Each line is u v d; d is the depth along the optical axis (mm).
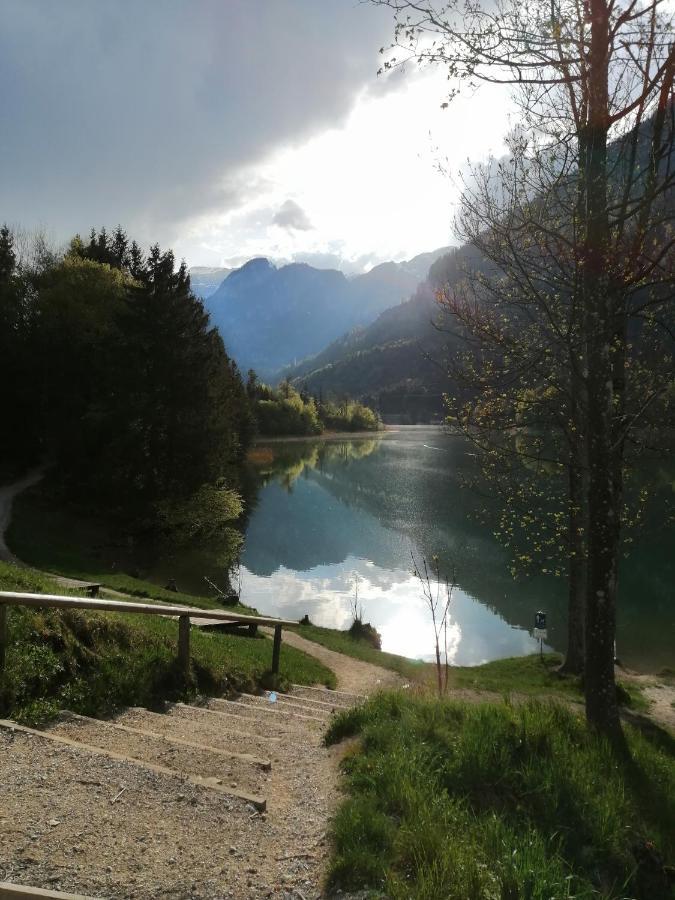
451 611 24531
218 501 36469
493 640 21266
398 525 41188
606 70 5957
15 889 2896
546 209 6738
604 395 6957
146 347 33844
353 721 6180
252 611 22016
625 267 6352
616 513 7160
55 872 3162
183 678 7922
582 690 14172
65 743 4777
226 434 37594
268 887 3260
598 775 5395
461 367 10586
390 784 4402
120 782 4227
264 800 4156
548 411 11773
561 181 6469
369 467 76562
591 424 7043
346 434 154000
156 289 34281
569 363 8188
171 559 30875
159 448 34375
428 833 3660
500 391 10266
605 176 6234
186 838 3652
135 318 33906
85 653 6965
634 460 11188
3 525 26172
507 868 3416
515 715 6121
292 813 4184
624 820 4789
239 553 34000
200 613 8375
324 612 24359
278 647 11734
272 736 6359
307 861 3557
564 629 22469
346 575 29891
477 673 16078
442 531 39000
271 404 134125
